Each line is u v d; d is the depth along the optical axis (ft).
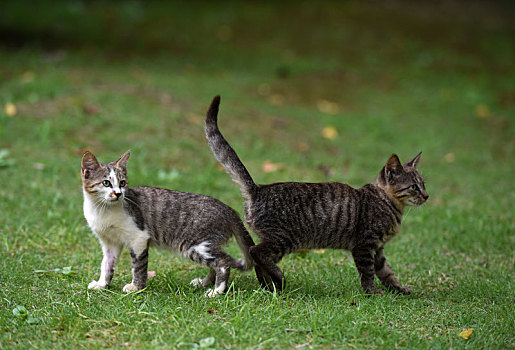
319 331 15.48
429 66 57.26
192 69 50.37
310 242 19.36
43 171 28.86
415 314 17.63
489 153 39.34
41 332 15.20
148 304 16.94
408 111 46.96
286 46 59.67
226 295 17.48
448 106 48.42
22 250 21.74
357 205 19.52
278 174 31.73
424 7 74.49
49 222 24.22
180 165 31.42
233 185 29.86
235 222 19.51
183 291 18.53
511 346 15.56
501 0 78.64
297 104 46.19
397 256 23.75
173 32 59.67
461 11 74.13
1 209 24.85
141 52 52.75
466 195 31.65
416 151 38.40
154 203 19.01
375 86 52.16
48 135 32.35
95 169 18.47
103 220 18.40
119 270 20.88
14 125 33.12
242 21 64.95
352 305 17.98
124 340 14.87
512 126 44.65
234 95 44.75
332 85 51.42
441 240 25.35
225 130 37.19
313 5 71.31
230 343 14.74
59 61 46.03
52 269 20.21
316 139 38.91
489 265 23.27
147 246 18.84
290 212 18.88
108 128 34.22
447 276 21.91
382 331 15.65
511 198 31.07
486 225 26.76
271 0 71.92
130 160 30.71
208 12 66.28
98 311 16.34
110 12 62.80
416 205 20.16
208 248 18.57
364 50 60.18
